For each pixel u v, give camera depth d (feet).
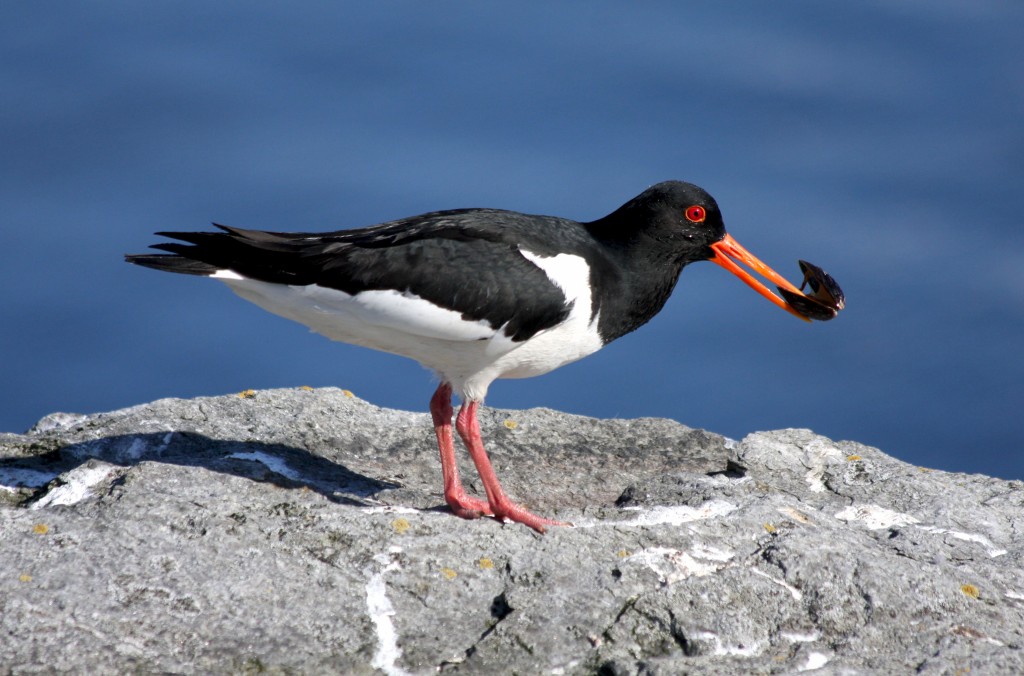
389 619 32.14
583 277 39.91
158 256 38.70
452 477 39.50
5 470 39.63
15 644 29.14
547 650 31.53
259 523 35.40
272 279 38.52
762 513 38.93
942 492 42.86
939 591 34.76
